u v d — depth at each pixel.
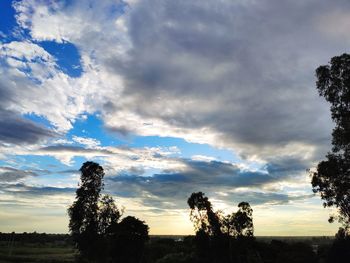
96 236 52.50
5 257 88.31
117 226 56.56
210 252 68.25
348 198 33.47
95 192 53.31
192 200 68.81
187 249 84.56
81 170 53.91
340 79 29.97
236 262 68.62
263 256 78.62
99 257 53.09
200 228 68.69
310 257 76.75
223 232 68.81
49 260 83.06
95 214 52.72
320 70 30.61
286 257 76.62
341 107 30.28
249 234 69.25
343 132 30.12
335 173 32.28
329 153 32.31
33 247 146.88
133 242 60.38
